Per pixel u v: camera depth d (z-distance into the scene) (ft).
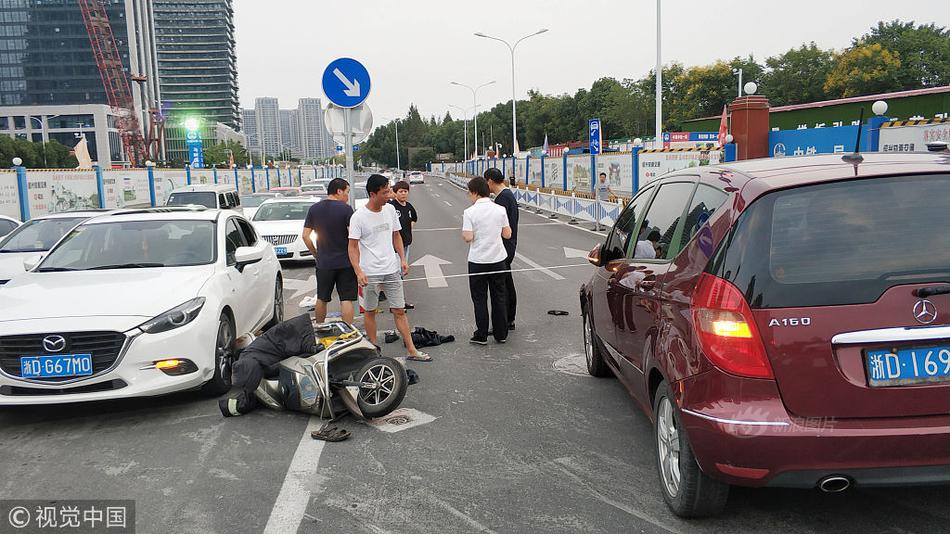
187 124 162.30
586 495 12.66
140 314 17.43
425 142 593.83
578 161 111.65
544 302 32.65
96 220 23.30
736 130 67.26
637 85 267.39
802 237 9.99
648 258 13.93
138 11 565.12
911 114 77.20
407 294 36.09
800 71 223.92
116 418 17.81
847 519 11.35
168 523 12.06
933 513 11.46
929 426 9.40
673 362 10.86
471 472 13.85
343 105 30.40
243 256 21.81
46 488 13.67
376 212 22.56
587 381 19.97
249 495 13.11
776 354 9.64
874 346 9.53
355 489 13.23
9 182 70.03
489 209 24.53
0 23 526.16
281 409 17.99
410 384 19.98
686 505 11.14
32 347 16.67
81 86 534.78
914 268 9.64
